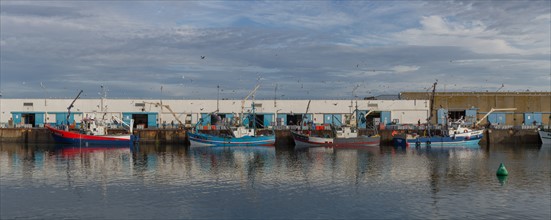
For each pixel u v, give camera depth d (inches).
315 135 3353.8
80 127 3213.6
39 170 1867.6
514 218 1178.6
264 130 3390.7
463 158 2359.7
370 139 3154.5
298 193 1448.1
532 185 1568.7
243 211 1243.8
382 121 3720.5
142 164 2063.2
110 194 1423.5
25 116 3553.2
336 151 2778.1
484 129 3378.4
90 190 1478.8
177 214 1216.2
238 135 3157.0
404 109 3742.6
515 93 3897.6
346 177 1727.4
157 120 3575.3
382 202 1332.4
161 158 2314.2
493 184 1589.6
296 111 3663.9
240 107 3624.5
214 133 3307.1
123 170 1877.5
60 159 2241.6
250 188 1520.7
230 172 1839.3
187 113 3590.1
